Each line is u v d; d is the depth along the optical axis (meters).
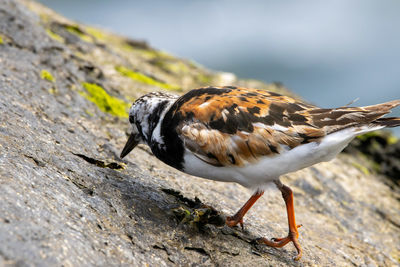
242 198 10.81
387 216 12.71
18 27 13.42
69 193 7.58
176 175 10.58
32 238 5.95
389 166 15.60
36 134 9.06
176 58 20.06
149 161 10.71
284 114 8.27
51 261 5.77
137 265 6.77
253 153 8.09
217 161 8.27
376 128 8.14
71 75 12.62
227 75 19.72
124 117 12.21
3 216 6.04
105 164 9.47
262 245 8.87
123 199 8.28
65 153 8.96
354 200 12.88
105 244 6.82
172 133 8.55
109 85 13.55
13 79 10.89
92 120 11.27
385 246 11.24
